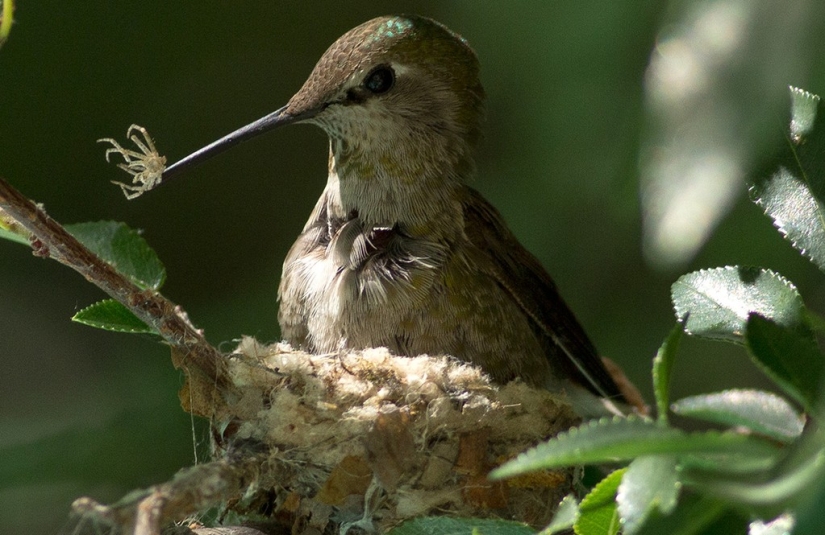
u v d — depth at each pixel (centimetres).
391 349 682
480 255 713
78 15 1181
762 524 385
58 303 1119
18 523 838
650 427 332
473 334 693
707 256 764
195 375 568
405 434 581
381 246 698
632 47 718
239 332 952
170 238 1180
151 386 887
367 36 710
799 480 304
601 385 780
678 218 402
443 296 686
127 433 860
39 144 1175
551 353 802
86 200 1177
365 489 574
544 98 786
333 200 729
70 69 1187
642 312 938
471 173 755
